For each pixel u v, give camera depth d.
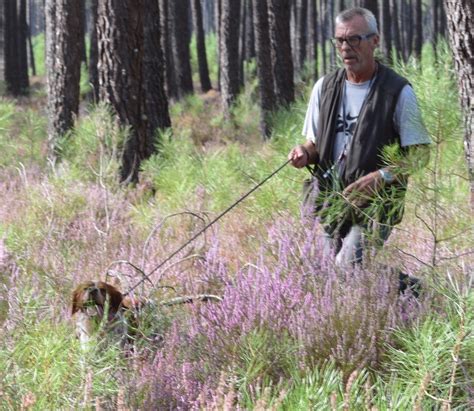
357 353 5.22
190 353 5.43
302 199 6.65
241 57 54.50
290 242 6.57
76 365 4.73
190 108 36.38
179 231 9.30
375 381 5.21
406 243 6.62
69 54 17.05
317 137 6.56
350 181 6.36
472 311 4.57
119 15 13.50
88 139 12.38
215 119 31.78
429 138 6.12
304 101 13.26
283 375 5.23
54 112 17.11
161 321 5.91
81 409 4.49
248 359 5.16
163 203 10.74
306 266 6.20
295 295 5.79
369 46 6.29
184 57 43.53
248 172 10.47
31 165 15.77
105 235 8.90
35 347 4.80
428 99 7.62
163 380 5.00
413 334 5.16
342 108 6.43
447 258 5.60
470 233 5.94
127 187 12.50
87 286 5.70
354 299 5.58
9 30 52.25
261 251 6.57
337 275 6.00
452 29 7.07
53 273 7.31
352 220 6.32
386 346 5.27
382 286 5.60
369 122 6.27
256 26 25.41
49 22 17.50
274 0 25.03
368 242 6.05
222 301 5.91
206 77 52.88
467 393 4.59
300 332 5.43
